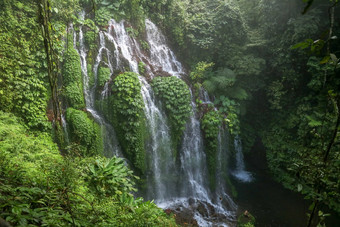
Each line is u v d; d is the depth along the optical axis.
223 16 12.35
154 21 12.27
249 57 12.72
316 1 11.43
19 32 7.59
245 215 9.42
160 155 9.70
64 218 3.01
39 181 3.87
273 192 11.14
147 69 10.45
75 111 8.09
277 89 12.64
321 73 10.76
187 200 9.90
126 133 8.70
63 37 8.55
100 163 6.39
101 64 9.13
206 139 10.84
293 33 11.84
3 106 7.01
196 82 11.95
